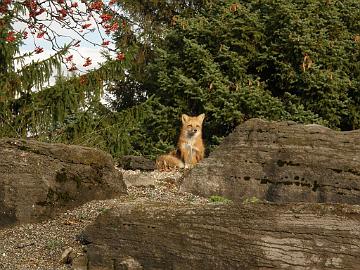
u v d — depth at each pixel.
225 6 20.88
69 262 7.49
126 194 10.34
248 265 6.24
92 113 17.11
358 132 10.40
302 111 17.94
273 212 6.32
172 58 20.44
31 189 9.20
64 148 9.72
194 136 15.18
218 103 18.64
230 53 19.36
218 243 6.47
